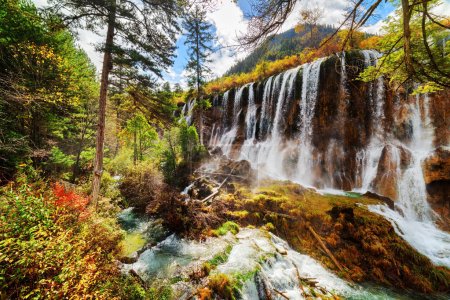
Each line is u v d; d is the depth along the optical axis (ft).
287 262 23.38
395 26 21.47
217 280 18.25
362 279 22.63
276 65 93.30
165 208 38.50
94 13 28.09
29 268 10.66
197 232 29.73
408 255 24.44
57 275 11.35
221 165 54.24
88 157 51.60
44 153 33.55
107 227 24.23
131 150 79.51
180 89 52.80
